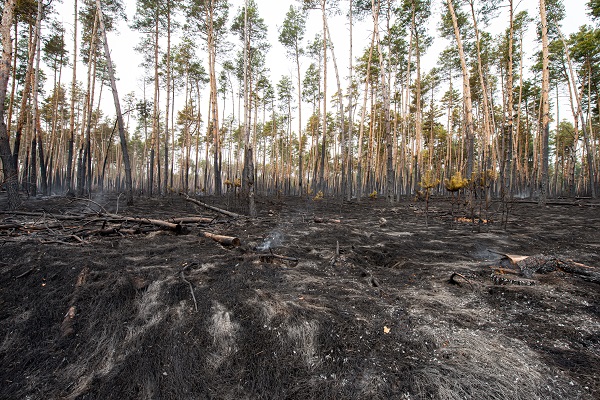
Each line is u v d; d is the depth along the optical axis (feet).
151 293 9.64
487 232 21.43
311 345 7.27
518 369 6.19
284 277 11.31
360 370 6.51
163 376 6.77
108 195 65.57
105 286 9.98
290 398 6.03
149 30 55.01
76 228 17.58
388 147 40.04
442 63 65.26
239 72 70.69
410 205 44.75
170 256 13.46
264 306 8.66
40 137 46.83
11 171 24.57
